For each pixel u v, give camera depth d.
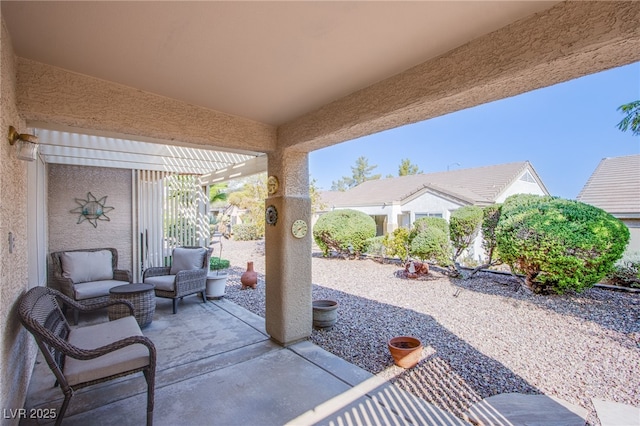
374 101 2.44
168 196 6.94
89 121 2.35
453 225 7.23
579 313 4.48
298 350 3.40
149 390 2.17
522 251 5.34
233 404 2.43
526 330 3.95
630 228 8.05
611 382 2.75
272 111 3.08
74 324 4.23
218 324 4.27
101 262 5.11
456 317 4.48
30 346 2.71
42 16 1.60
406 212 12.88
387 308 4.96
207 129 2.99
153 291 4.30
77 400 2.47
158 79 2.38
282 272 3.49
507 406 2.41
